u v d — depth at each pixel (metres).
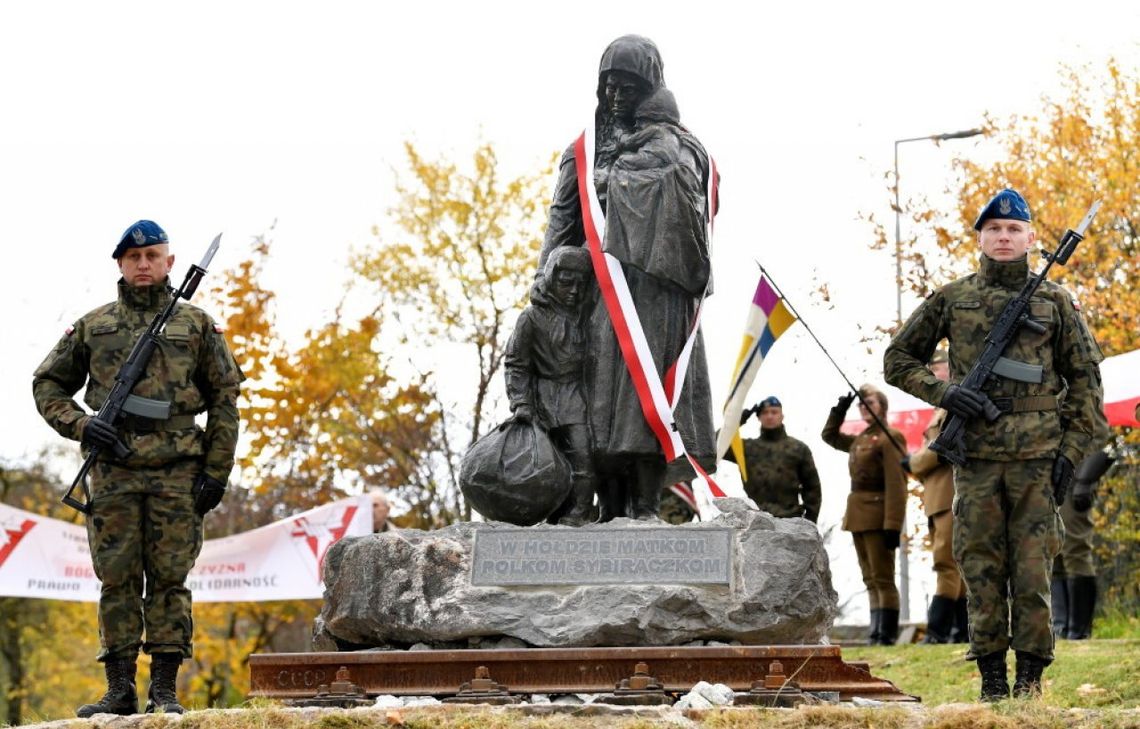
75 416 10.41
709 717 8.77
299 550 20.45
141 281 10.70
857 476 18.45
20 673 34.59
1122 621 19.03
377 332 29.75
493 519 11.67
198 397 10.59
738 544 10.67
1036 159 31.06
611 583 10.58
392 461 30.38
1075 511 16.86
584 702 9.61
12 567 20.59
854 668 10.02
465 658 10.05
